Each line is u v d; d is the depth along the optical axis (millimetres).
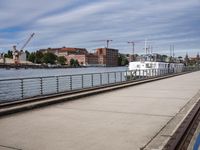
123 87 23344
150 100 15242
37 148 6715
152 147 6645
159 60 68562
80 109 12391
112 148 6684
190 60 166000
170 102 14352
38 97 14695
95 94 18438
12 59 185625
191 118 9742
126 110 12008
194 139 7320
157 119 10031
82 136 7766
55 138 7570
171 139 7078
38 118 10336
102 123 9430
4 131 8375
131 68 52031
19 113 11414
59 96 15734
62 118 10328
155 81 32312
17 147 6797
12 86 22625
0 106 11844
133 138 7527
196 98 15656
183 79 36188
